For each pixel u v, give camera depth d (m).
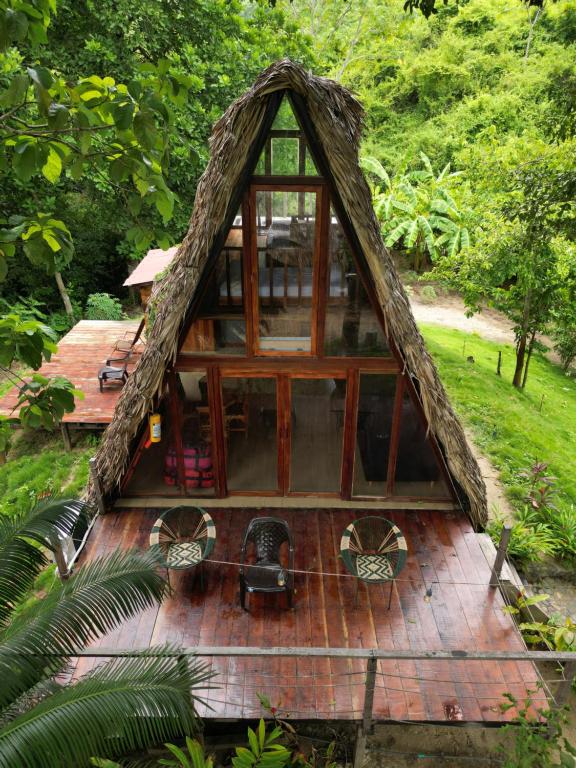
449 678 5.80
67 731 3.58
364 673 5.60
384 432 7.83
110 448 7.45
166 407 8.12
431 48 27.52
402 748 6.20
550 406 15.19
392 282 6.60
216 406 7.65
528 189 11.45
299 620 6.46
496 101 25.14
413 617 6.53
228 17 16.09
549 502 9.74
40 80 3.61
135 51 15.67
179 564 6.59
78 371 14.01
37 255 4.32
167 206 4.82
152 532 6.81
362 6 25.23
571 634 7.65
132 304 22.05
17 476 11.38
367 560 6.91
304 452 8.02
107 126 4.38
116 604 4.41
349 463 7.97
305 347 7.30
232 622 6.42
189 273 6.54
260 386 7.59
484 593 6.89
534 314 14.58
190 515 7.73
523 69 25.73
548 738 5.39
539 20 26.03
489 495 10.53
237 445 7.99
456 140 25.09
